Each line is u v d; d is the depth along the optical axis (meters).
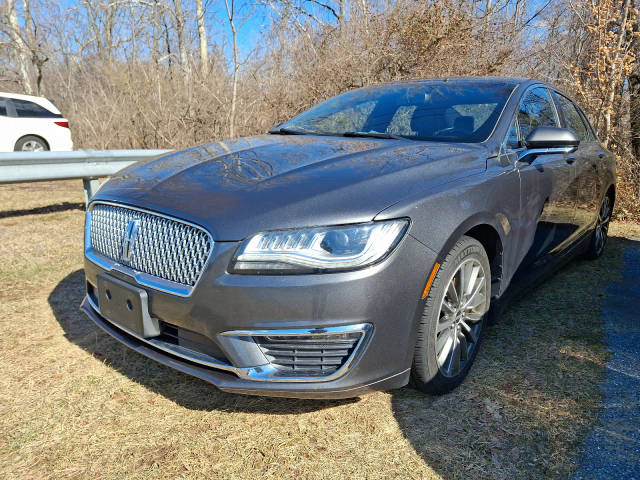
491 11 8.92
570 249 3.91
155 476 1.94
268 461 2.02
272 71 9.30
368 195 2.03
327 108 3.61
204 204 2.05
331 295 1.90
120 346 2.95
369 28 8.98
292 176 2.20
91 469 1.97
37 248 4.88
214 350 2.04
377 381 2.07
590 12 7.66
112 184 2.55
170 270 2.07
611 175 4.56
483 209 2.40
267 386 1.98
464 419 2.28
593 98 7.13
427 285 2.11
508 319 3.34
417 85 3.57
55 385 2.53
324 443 2.13
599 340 3.04
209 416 2.31
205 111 9.55
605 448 2.09
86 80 12.04
